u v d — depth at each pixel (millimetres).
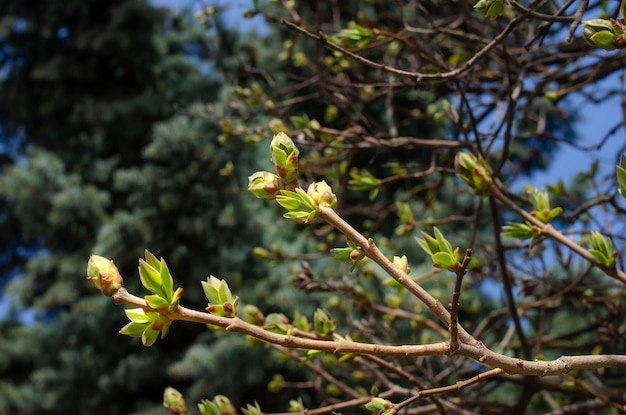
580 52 3553
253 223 7574
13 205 9836
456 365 3584
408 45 2838
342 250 1420
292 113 6398
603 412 3799
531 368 1358
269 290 6750
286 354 2902
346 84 3230
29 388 7957
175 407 1987
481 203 2834
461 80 2670
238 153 7684
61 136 10102
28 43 10297
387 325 3328
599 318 3572
